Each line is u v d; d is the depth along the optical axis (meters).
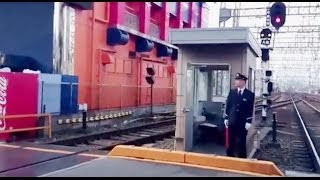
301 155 13.36
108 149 13.41
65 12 17.89
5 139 12.41
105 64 22.08
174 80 34.41
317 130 21.95
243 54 10.23
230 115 8.20
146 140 15.98
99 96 21.20
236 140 8.22
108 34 22.31
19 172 6.24
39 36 17.64
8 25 18.08
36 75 13.90
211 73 12.16
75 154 8.00
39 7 17.58
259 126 22.09
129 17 24.64
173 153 7.04
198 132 11.88
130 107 25.30
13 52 17.95
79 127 17.72
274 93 91.94
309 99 75.88
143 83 27.72
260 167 6.26
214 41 10.06
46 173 6.15
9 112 12.91
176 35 10.51
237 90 8.23
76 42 19.20
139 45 26.22
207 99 12.22
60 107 16.23
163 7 30.20
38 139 13.20
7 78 12.89
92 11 20.44
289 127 22.94
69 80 16.81
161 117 25.84
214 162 6.65
